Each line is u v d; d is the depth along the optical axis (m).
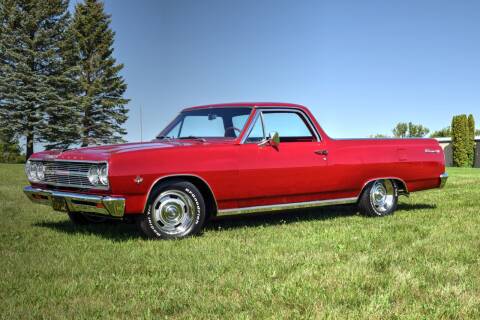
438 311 3.31
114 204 5.39
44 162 6.28
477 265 4.54
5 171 21.08
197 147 5.97
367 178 7.41
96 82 47.22
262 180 6.38
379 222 6.97
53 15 42.81
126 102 49.06
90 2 49.53
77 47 42.66
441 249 5.11
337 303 3.49
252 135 6.43
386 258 4.71
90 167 5.59
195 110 7.06
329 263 4.57
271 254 4.93
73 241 5.70
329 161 7.00
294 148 6.69
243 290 3.77
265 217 7.64
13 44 40.03
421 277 4.13
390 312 3.32
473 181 14.72
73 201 5.82
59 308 3.41
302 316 3.24
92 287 3.86
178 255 4.93
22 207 8.92
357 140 7.41
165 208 5.77
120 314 3.33
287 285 3.86
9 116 39.19
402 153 7.79
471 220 7.01
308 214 7.97
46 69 41.44
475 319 3.24
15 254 5.02
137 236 6.04
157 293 3.74
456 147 38.47
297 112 6.92
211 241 5.61
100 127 46.34
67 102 39.59
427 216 7.50
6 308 3.39
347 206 8.95
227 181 6.10
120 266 4.51
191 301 3.54
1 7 41.03
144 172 5.54
